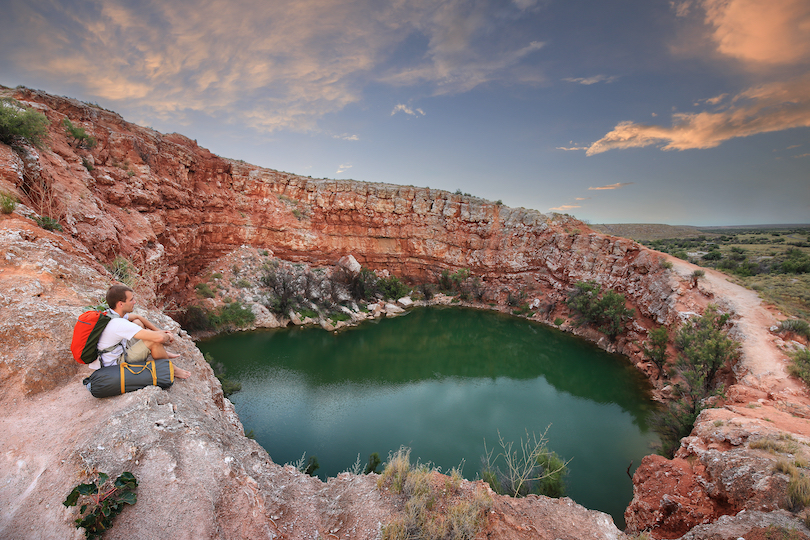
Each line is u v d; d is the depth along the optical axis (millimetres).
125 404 3670
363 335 34656
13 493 2830
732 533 5328
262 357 27266
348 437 17703
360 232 47469
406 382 25766
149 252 19766
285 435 17531
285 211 42375
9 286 4664
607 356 30875
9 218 6801
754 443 9352
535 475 12461
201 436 3604
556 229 44906
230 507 3164
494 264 48094
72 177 15266
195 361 6547
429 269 50406
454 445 17500
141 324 4551
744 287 27000
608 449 17641
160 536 2697
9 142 10203
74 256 7047
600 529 4746
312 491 4262
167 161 28969
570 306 38250
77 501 2723
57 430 3314
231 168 39688
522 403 22891
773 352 17547
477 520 4312
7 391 3639
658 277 31234
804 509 6211
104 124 23734
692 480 9648
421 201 49906
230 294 33938
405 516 4043
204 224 35500
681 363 22000
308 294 37156
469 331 37719
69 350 4203
